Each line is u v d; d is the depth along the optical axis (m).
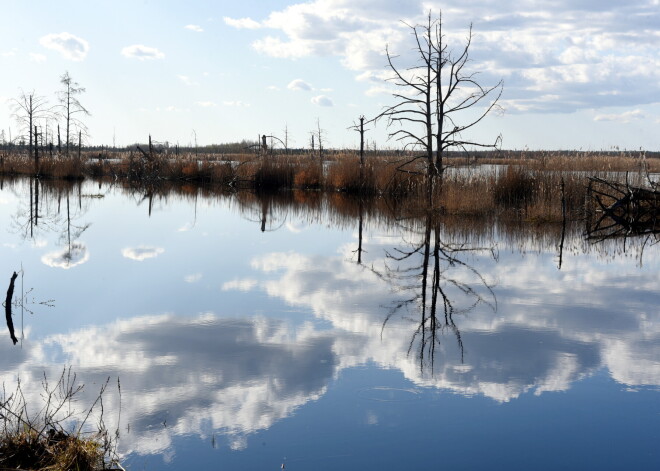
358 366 7.05
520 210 21.84
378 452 5.07
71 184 39.47
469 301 10.16
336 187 33.66
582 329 8.60
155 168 43.72
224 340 7.96
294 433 5.42
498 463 4.94
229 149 105.88
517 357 7.42
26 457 4.73
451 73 22.28
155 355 7.36
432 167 22.98
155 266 12.91
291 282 11.48
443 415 5.81
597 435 5.42
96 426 5.48
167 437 5.33
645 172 21.92
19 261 13.20
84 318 8.93
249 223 20.73
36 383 6.44
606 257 14.30
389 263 13.48
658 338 8.22
